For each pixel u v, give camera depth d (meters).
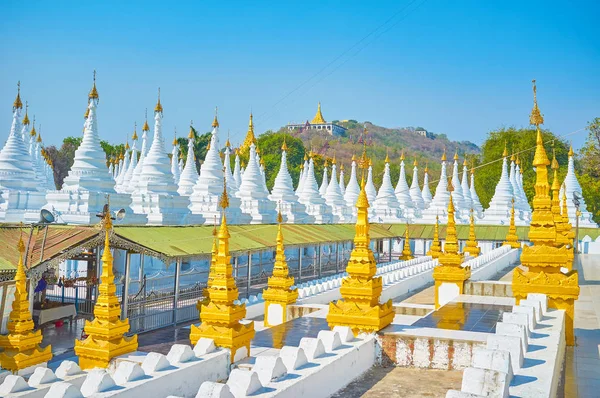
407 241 47.34
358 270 14.17
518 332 11.08
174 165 57.44
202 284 31.91
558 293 16.36
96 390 9.66
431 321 16.47
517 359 10.12
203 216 42.66
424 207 73.94
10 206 36.09
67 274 31.23
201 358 12.26
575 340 16.89
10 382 10.52
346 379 12.03
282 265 20.88
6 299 19.84
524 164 94.88
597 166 83.31
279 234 21.19
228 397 8.82
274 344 15.34
